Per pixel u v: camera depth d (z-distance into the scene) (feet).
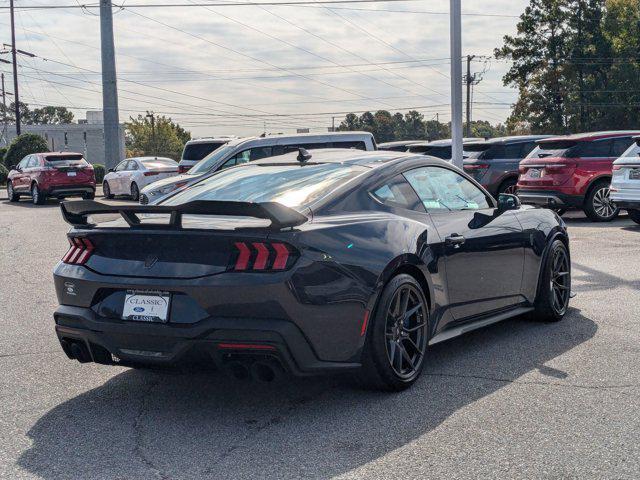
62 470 10.68
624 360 15.84
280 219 11.81
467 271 16.21
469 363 15.92
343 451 11.18
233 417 12.84
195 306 12.17
